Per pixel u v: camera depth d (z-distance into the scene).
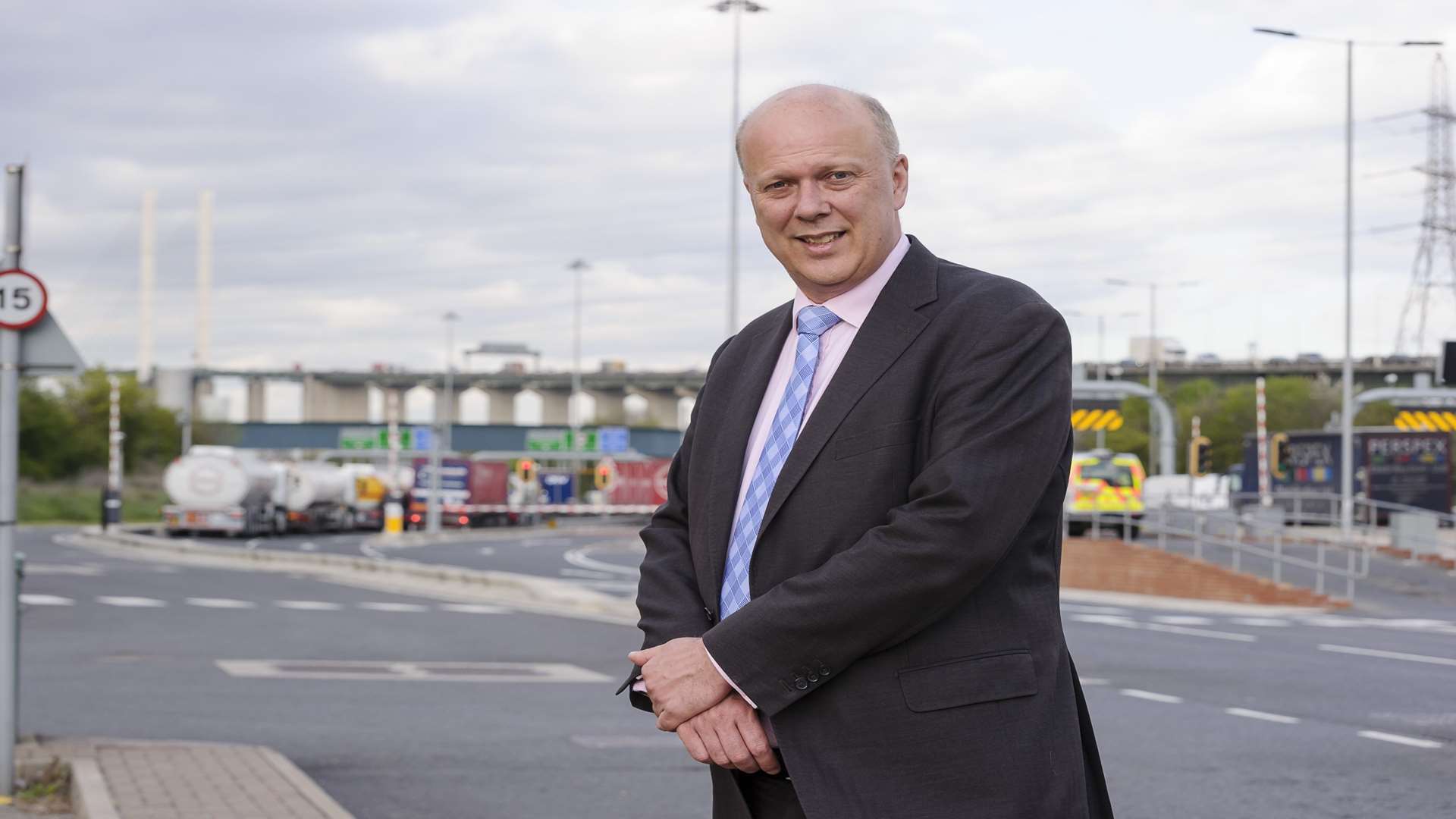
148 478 89.50
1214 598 24.06
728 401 2.98
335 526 57.41
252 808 6.85
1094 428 38.84
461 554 39.94
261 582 26.97
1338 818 7.01
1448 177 76.75
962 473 2.47
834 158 2.71
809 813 2.52
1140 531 34.81
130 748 8.71
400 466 67.19
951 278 2.74
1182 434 93.81
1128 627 18.56
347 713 10.91
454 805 7.51
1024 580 2.61
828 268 2.73
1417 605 22.84
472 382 134.12
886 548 2.46
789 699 2.54
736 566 2.77
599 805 7.52
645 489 73.94
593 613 21.06
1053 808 2.53
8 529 7.71
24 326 7.94
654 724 10.43
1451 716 10.50
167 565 32.31
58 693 11.75
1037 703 2.55
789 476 2.67
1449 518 30.05
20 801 7.30
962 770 2.51
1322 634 17.58
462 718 10.69
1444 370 17.88
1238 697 11.62
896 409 2.62
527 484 69.31
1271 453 46.72
